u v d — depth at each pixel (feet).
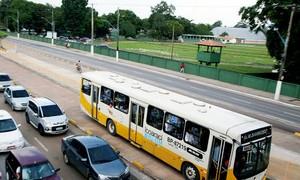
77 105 86.02
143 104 56.24
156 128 53.72
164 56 260.01
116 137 64.49
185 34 639.35
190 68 167.32
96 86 70.13
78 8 438.81
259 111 96.17
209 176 44.73
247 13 169.99
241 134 40.32
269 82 133.80
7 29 485.97
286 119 88.94
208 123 44.37
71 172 48.96
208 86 136.15
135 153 57.36
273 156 59.82
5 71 131.23
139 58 199.11
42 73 131.23
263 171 44.21
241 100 111.55
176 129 49.83
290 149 64.18
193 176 47.50
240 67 221.66
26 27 478.18
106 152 47.34
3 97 92.79
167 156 51.96
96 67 160.35
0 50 208.54
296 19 144.66
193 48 375.45
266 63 260.83
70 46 274.77
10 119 57.98
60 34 458.50
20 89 82.28
